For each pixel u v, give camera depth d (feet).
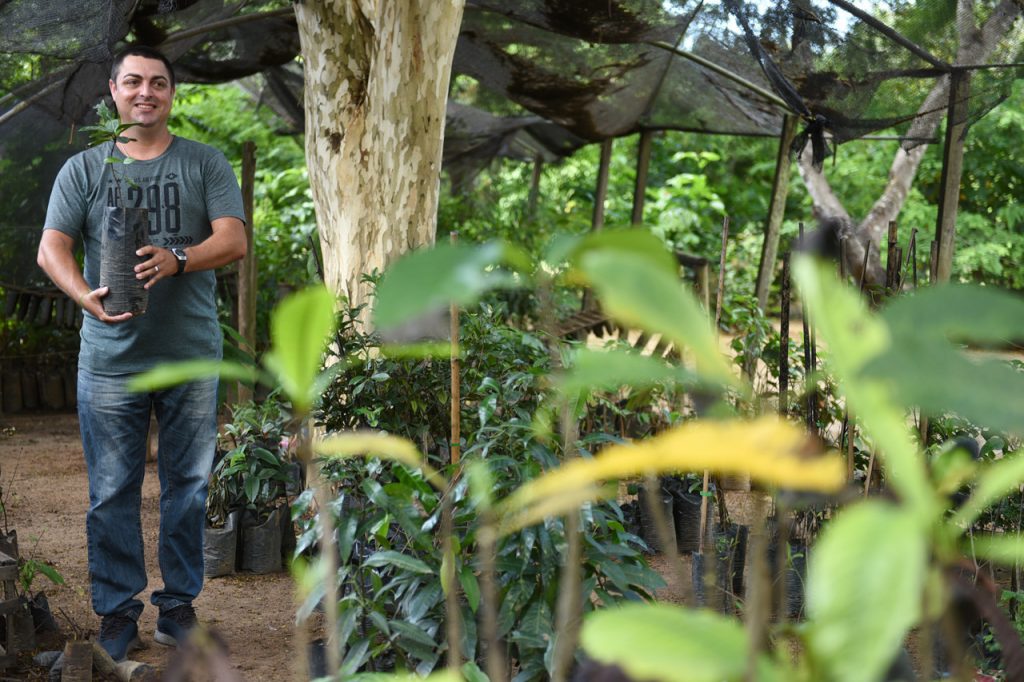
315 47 15.15
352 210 15.35
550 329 2.71
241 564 14.19
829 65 17.35
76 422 25.53
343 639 6.42
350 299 15.37
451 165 29.12
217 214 10.50
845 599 1.49
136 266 9.88
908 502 1.60
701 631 1.76
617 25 18.71
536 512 1.92
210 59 22.48
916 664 7.87
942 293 1.47
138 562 10.58
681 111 24.67
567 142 28.81
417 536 6.26
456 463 7.38
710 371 1.56
